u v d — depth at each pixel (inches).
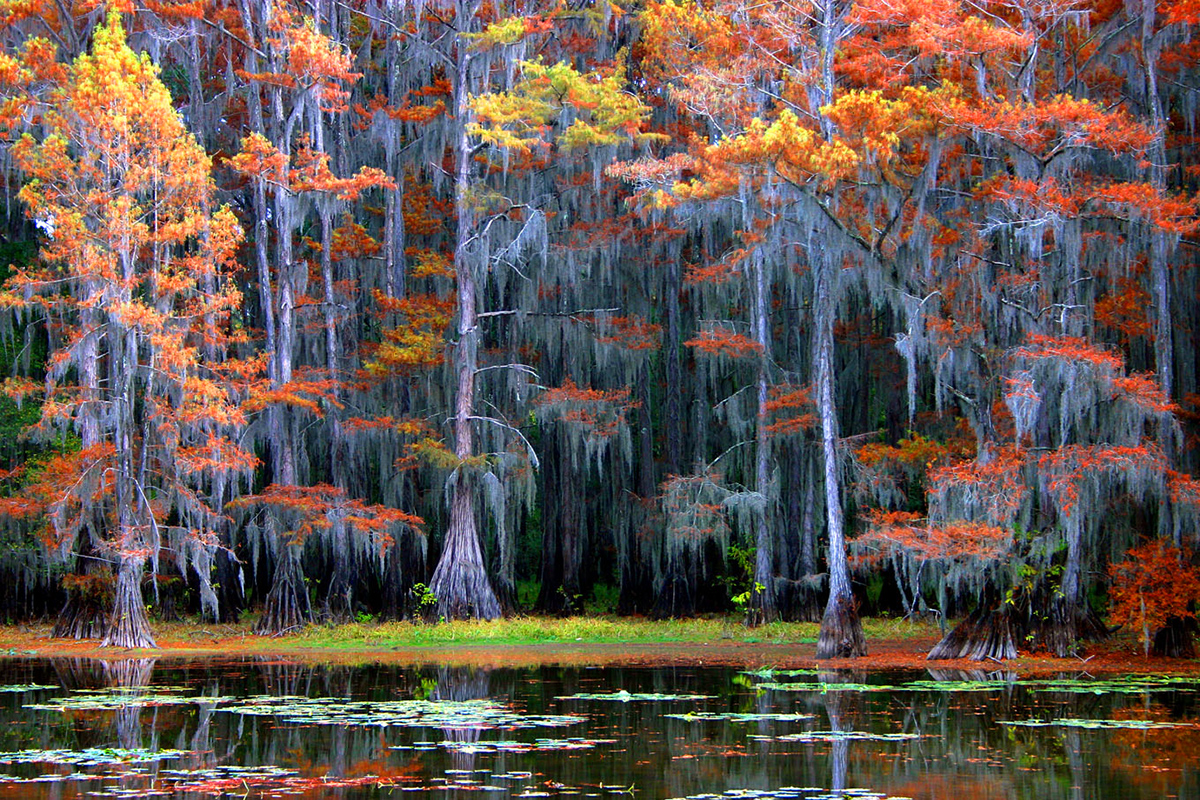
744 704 541.0
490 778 359.3
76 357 908.6
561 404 1179.9
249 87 1187.3
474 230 1199.6
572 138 1093.1
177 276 937.5
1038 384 748.0
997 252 864.9
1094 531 811.4
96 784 350.3
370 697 571.8
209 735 444.1
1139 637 874.1
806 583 1172.5
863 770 371.6
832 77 850.8
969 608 1194.6
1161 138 805.2
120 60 900.0
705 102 971.9
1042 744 423.8
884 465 932.6
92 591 971.3
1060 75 890.7
